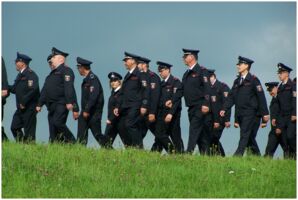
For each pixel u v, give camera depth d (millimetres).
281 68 32406
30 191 23141
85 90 31812
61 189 23547
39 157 26422
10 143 28734
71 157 26953
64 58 30953
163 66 32594
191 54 31453
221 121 34219
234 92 31719
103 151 28453
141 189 23734
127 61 31281
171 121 32312
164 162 27359
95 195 23094
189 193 23703
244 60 31266
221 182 24969
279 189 24578
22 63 31422
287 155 32469
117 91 32000
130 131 31094
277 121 33094
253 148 32250
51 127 30906
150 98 31172
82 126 31984
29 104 31453
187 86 31453
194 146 31234
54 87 30594
